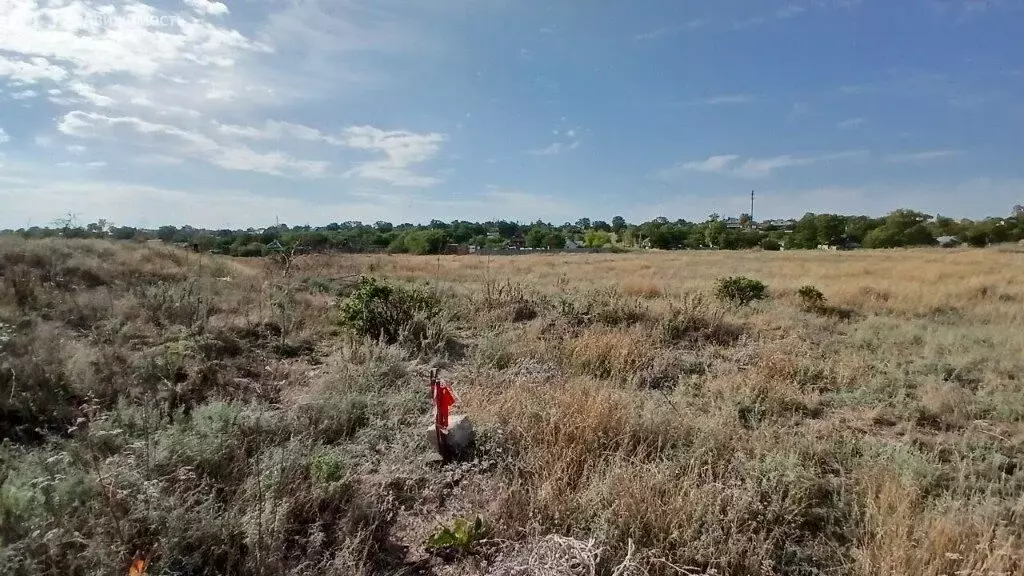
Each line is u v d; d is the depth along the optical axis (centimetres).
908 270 1878
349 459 380
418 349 687
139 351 556
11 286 747
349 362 581
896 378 591
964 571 255
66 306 709
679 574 276
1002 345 723
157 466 323
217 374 525
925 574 261
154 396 454
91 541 252
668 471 350
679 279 1684
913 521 300
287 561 278
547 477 352
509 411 451
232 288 956
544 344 691
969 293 1195
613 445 398
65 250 1110
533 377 552
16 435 390
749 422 482
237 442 371
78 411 422
